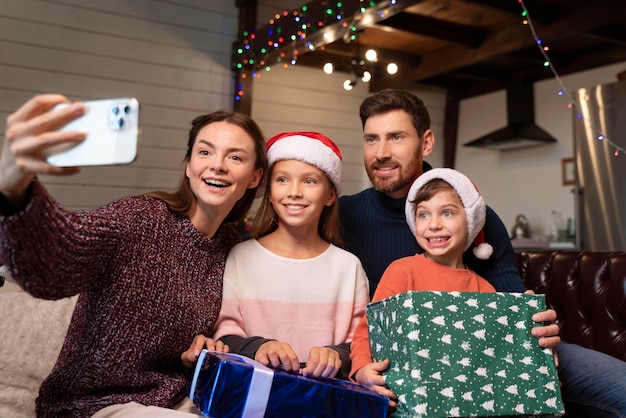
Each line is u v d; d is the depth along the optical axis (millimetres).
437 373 1272
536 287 2221
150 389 1374
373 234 1941
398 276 1645
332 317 1652
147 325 1346
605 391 1597
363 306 1715
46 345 1624
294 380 1205
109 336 1311
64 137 871
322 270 1665
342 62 5672
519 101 5426
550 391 1345
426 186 1700
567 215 5121
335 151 1748
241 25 5293
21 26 4586
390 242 1911
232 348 1462
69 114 883
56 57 4688
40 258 1036
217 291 1539
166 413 1204
